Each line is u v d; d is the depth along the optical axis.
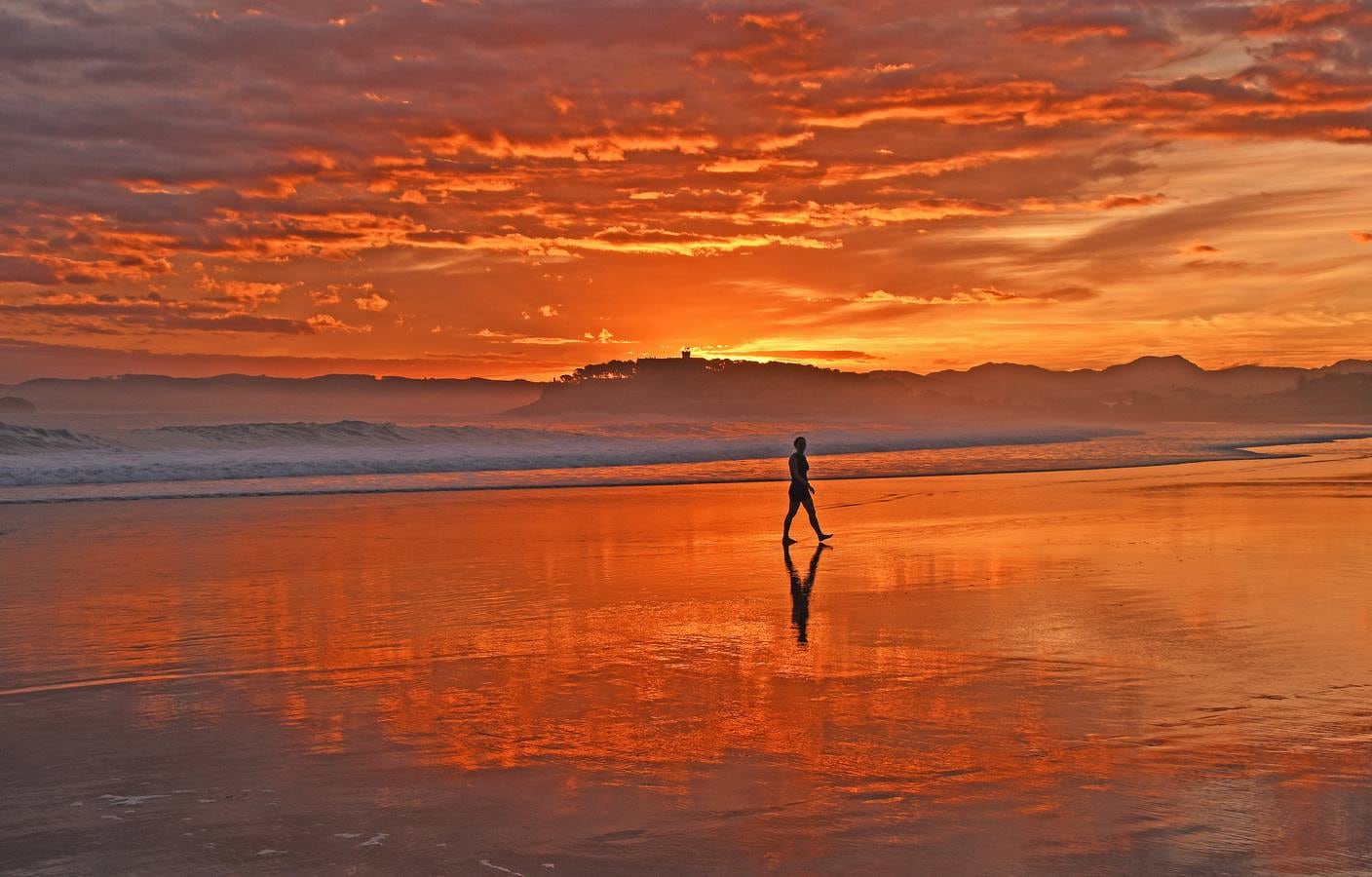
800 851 4.75
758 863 4.63
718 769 5.88
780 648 8.93
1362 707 6.94
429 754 6.21
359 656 8.79
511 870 4.59
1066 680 7.71
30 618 10.52
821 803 5.34
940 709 7.00
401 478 32.06
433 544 16.45
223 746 6.40
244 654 8.89
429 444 45.97
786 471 36.00
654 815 5.21
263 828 5.10
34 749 6.36
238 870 4.63
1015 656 8.50
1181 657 8.39
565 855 4.75
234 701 7.44
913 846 4.79
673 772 5.84
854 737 6.44
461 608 10.93
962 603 10.88
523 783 5.68
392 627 9.98
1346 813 5.13
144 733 6.70
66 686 7.87
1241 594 11.14
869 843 4.83
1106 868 4.53
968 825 5.02
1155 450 50.00
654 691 7.58
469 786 5.65
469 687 7.75
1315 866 4.53
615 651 8.90
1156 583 11.95
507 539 17.06
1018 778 5.66
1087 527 17.78
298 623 10.20
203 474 32.56
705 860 4.67
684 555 14.95
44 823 5.19
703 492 27.36
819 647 8.95
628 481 31.48
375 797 5.50
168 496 25.98
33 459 34.53
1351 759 5.92
